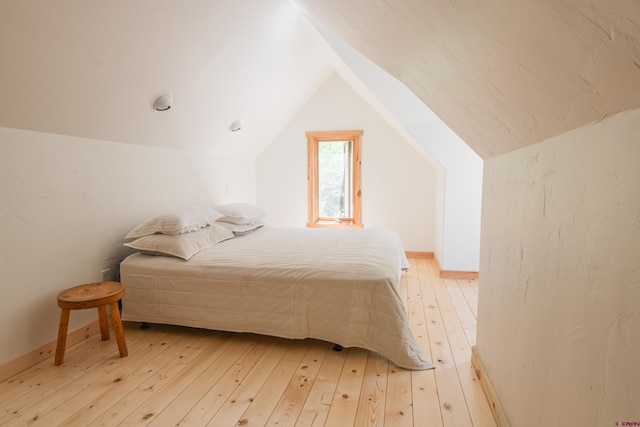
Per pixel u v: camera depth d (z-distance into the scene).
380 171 5.09
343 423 1.63
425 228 5.04
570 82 0.77
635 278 0.68
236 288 2.39
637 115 0.67
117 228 2.78
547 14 0.64
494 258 1.76
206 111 3.32
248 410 1.72
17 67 1.73
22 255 2.08
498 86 1.07
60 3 1.62
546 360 1.12
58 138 2.27
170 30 2.21
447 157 3.78
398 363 2.08
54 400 1.80
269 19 2.90
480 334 2.03
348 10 1.70
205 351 2.31
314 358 2.21
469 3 0.83
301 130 5.24
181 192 3.60
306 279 2.28
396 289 2.19
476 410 1.71
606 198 0.78
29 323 2.12
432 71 1.45
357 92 4.99
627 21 0.50
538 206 1.19
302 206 5.36
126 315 2.59
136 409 1.73
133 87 2.40
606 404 0.78
